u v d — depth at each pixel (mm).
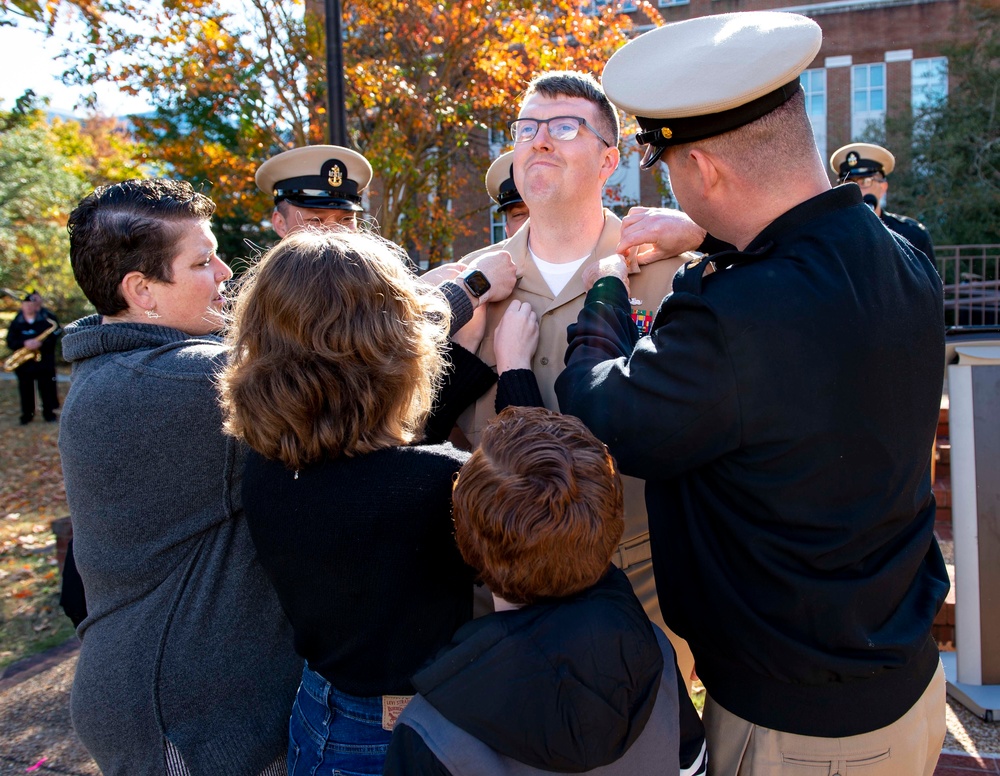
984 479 2594
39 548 5016
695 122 1228
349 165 3486
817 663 1174
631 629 1094
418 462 1286
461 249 14312
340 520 1236
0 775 2613
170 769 1416
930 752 1369
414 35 7207
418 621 1283
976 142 14766
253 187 7152
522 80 6867
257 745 1482
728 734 1317
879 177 4812
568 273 1866
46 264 13078
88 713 1438
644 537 1842
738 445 1168
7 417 10414
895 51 17188
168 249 1545
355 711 1319
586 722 1037
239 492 1473
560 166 1776
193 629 1440
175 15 6406
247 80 6660
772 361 1128
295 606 1312
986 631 2633
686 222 1777
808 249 1198
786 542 1170
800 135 1234
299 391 1228
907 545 1237
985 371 2582
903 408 1177
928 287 1260
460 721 1053
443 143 7684
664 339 1211
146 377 1434
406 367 1288
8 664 3393
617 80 1328
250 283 1333
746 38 1245
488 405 1863
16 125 8516
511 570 1113
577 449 1140
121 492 1429
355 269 1265
